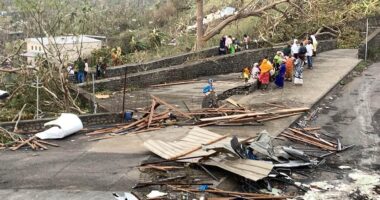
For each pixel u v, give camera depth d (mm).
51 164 12805
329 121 17438
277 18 36438
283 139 15086
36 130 16641
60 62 20969
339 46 34125
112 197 10477
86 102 20469
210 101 17953
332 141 15273
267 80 21453
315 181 12227
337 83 22719
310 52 25750
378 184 12023
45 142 14914
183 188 10898
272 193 11398
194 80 25344
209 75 26859
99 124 16953
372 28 35500
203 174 11664
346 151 14422
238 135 14922
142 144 14242
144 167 12148
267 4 35938
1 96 19984
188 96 20969
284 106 18344
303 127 16594
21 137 15492
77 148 14211
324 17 36438
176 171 11852
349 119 17688
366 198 11281
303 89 21344
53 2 23172
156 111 17875
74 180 11562
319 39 34469
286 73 23031
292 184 11969
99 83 22391
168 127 16000
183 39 39188
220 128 15766
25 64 22469
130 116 17281
